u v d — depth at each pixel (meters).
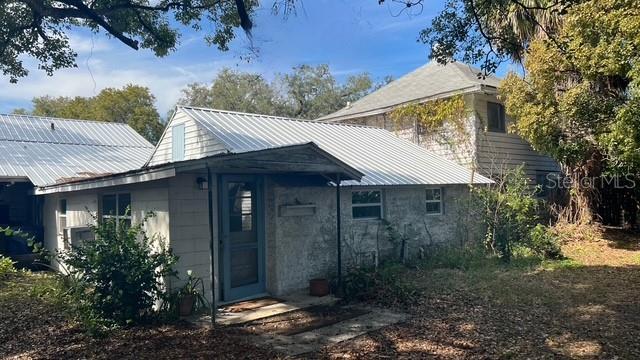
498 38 8.08
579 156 13.47
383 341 6.32
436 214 13.72
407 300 8.38
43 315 7.65
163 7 9.19
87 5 8.59
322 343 6.26
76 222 12.03
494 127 17.34
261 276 9.12
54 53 9.41
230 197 8.66
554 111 13.20
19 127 19.19
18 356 5.82
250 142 11.88
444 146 17.58
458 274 10.95
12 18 8.40
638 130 10.30
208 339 6.42
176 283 7.83
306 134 14.38
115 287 7.02
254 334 6.67
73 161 16.62
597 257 13.18
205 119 12.98
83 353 5.89
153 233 8.26
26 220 16.30
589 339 6.29
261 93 42.69
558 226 16.03
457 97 17.12
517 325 6.97
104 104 37.88
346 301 8.53
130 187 9.16
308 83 43.38
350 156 13.56
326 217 10.38
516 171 14.38
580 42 11.55
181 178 8.02
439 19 7.83
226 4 9.46
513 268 11.66
